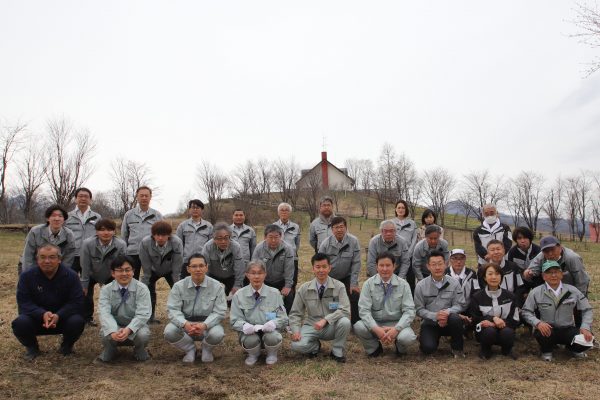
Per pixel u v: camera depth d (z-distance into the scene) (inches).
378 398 182.2
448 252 290.5
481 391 188.2
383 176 1950.1
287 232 328.8
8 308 354.3
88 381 199.8
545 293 230.1
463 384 196.2
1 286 464.8
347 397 183.8
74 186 1154.7
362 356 238.2
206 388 192.9
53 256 220.1
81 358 229.8
